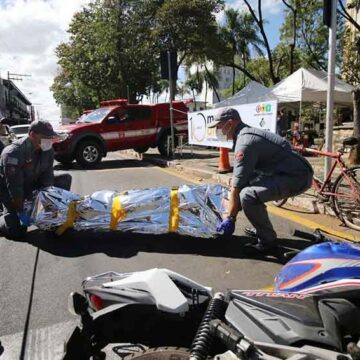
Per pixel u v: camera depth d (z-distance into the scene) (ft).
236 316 7.33
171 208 17.51
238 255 16.70
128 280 8.20
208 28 91.91
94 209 17.83
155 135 49.55
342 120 71.92
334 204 20.42
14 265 16.16
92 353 7.98
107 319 7.98
